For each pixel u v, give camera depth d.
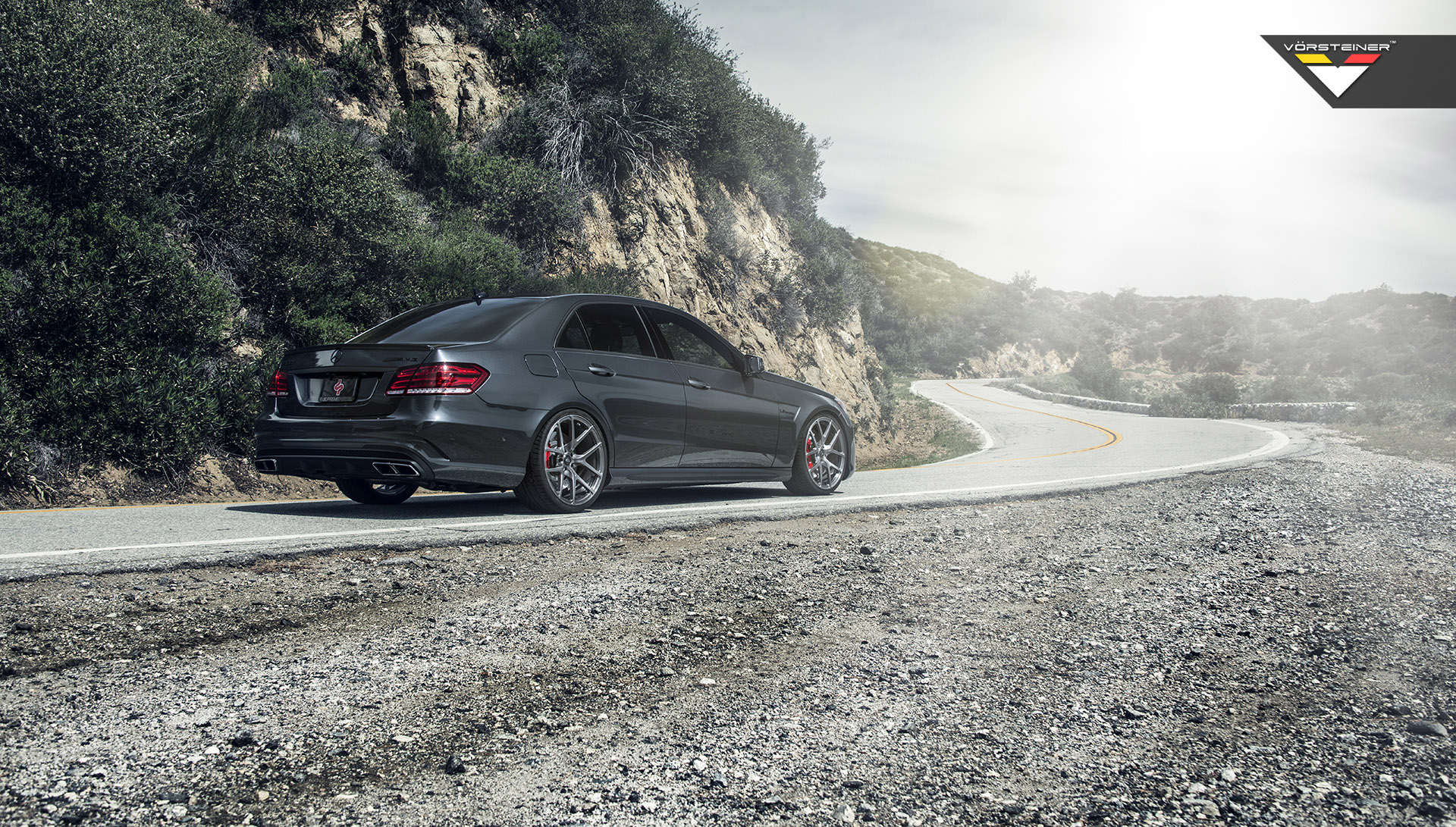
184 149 10.29
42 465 7.46
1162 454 12.81
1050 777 1.99
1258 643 3.06
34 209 8.50
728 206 22.20
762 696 2.51
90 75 9.11
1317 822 1.76
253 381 9.10
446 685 2.53
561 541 4.71
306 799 1.82
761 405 7.15
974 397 45.22
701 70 21.50
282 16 15.16
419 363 5.27
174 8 12.16
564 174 17.28
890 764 2.06
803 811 1.81
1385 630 3.21
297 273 10.27
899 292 90.62
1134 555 4.65
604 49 18.75
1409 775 1.99
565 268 16.28
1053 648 3.00
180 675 2.52
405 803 1.82
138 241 8.86
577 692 2.50
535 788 1.90
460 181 15.39
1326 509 6.38
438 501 6.63
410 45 16.75
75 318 8.20
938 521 5.78
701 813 1.80
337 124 14.70
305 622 3.08
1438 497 7.10
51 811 1.72
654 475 6.38
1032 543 5.00
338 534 4.54
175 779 1.89
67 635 2.81
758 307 22.27
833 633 3.15
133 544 4.17
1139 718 2.37
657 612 3.36
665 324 6.79
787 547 4.73
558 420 5.74
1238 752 2.13
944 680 2.66
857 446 23.97
